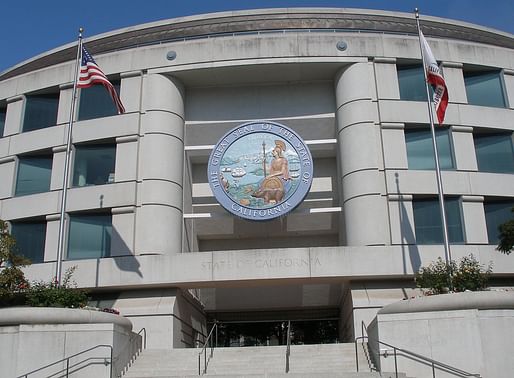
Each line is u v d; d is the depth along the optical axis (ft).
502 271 84.58
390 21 103.14
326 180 97.55
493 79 96.63
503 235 70.28
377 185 86.58
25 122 99.45
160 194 87.61
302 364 60.90
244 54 91.66
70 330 56.59
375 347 59.06
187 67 92.32
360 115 89.35
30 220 94.12
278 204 87.51
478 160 92.38
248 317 104.01
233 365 61.57
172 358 63.72
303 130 95.91
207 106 96.94
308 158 89.35
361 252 82.53
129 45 100.12
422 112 90.84
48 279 87.86
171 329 80.48
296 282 84.33
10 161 97.86
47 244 90.17
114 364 55.98
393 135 89.40
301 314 103.40
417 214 87.30
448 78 93.86
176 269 83.10
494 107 93.97
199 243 100.17
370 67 92.22
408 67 94.17
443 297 56.54
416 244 84.48
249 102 96.78
